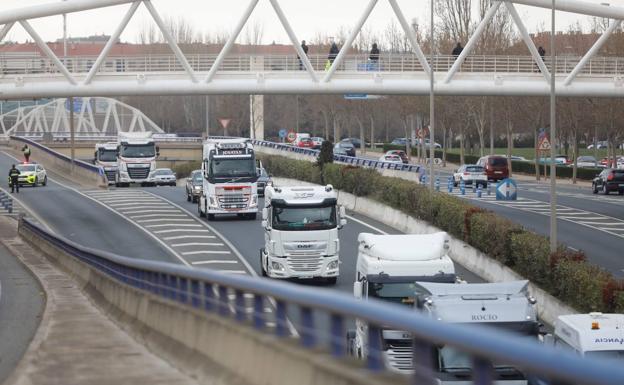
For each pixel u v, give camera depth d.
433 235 50.16
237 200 104.12
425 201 90.12
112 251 87.31
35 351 37.00
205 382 28.47
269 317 25.77
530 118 190.12
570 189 158.38
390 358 27.58
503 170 160.12
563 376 10.79
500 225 70.00
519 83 112.75
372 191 110.06
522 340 12.23
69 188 154.38
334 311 18.83
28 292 65.81
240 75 113.12
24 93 111.50
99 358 34.97
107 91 111.88
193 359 30.98
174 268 35.59
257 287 24.97
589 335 33.78
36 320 53.22
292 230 69.25
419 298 39.75
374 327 17.80
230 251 85.19
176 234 96.25
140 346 37.56
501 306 37.00
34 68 114.00
